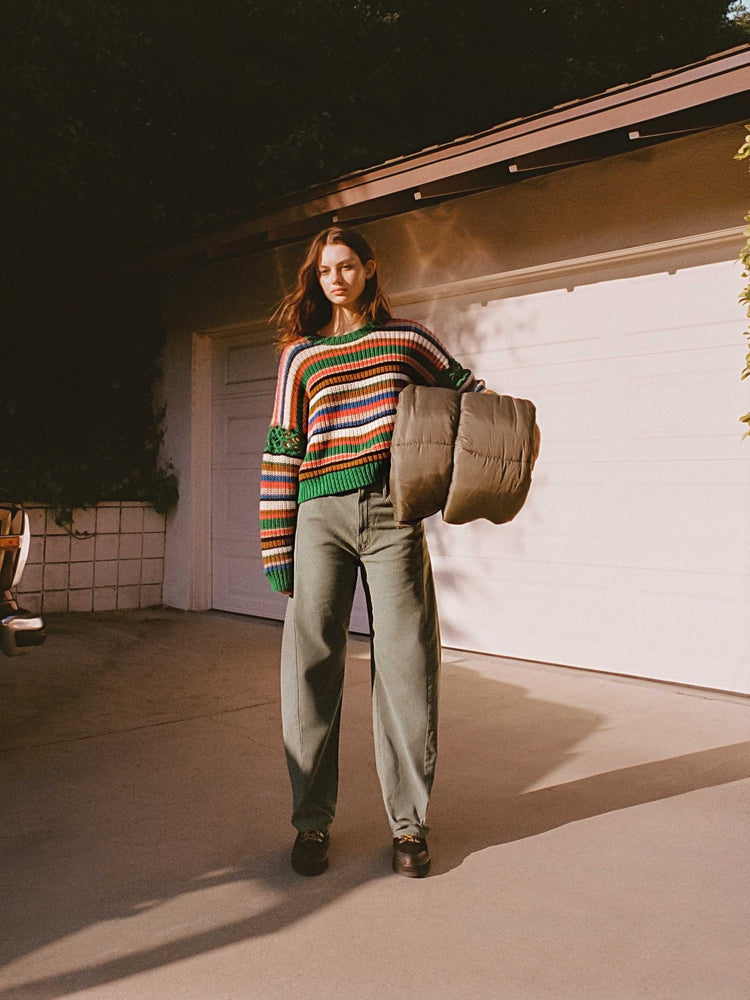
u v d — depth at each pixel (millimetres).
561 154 4707
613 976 2107
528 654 5559
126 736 4098
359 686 4992
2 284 7551
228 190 8914
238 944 2254
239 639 6410
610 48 11203
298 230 6023
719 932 2312
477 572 5824
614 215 4965
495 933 2309
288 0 9023
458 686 4934
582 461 5277
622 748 3846
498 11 10336
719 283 4715
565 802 3234
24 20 7594
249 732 4156
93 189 8062
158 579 7867
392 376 2604
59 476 7289
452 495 2492
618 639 5137
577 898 2500
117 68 8141
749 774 3506
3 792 3363
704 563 4789
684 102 4059
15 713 4484
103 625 6887
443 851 2826
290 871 2684
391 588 2643
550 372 5418
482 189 5219
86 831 2994
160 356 7988
